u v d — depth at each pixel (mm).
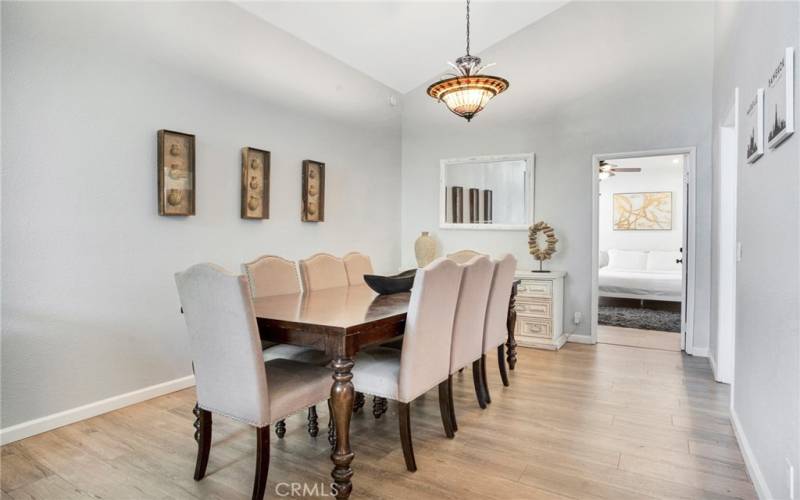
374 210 5426
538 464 2207
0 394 2416
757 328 2045
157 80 3135
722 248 3465
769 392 1831
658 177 8125
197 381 2047
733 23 2898
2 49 2396
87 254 2768
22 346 2500
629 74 4559
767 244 1894
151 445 2418
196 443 2439
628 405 2988
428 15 4371
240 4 3719
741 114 2514
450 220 5598
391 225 5742
